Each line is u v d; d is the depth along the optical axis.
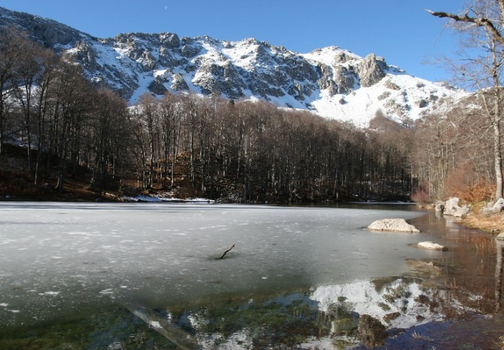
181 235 14.16
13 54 34.06
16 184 32.66
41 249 10.71
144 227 16.30
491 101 15.33
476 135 15.76
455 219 24.48
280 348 4.39
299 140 67.19
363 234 15.84
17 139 52.34
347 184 78.38
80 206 28.27
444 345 4.41
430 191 50.16
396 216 27.08
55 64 36.22
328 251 11.55
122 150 44.03
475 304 6.15
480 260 10.16
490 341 4.54
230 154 66.25
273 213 27.30
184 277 8.03
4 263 8.96
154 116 55.12
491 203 20.84
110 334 4.86
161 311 5.85
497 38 5.43
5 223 16.19
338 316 5.58
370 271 8.81
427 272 8.70
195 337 4.75
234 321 5.37
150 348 4.40
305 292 7.01
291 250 11.64
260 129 64.31
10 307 5.96
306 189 69.81
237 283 7.61
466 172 31.98
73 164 43.00
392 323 5.27
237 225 18.28
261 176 61.75
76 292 6.80
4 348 4.41
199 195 50.22
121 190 41.94
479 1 6.04
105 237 13.16
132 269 8.64
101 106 40.09
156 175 54.75
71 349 4.38
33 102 42.41
